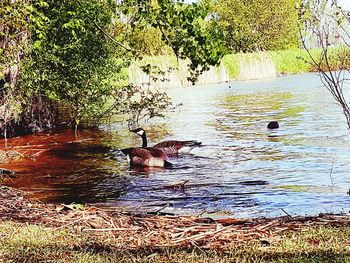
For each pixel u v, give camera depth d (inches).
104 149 668.1
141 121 939.3
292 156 566.9
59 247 237.3
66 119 947.3
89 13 741.9
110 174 516.1
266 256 217.5
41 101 839.7
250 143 665.0
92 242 246.8
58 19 745.0
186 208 379.6
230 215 354.6
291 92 1389.0
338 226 266.1
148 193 432.5
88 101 805.2
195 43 567.8
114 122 932.6
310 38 470.9
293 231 259.4
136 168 542.9
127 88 856.9
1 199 371.9
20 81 716.0
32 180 494.0
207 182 465.1
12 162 592.1
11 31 672.4
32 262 217.6
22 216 306.0
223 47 577.3
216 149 633.0
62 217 305.7
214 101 1258.0
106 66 810.8
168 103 911.0
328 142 640.4
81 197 423.2
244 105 1138.7
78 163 577.0
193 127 837.8
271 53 2385.6
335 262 205.5
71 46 740.0
